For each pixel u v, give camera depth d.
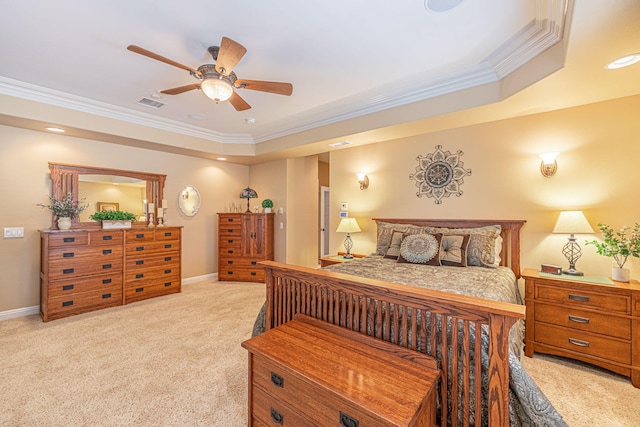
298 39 2.07
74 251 3.31
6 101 2.82
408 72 2.55
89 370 2.17
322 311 1.88
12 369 2.18
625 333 2.08
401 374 1.31
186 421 1.66
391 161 3.98
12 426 1.60
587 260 2.64
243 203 5.68
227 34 2.02
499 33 1.99
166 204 4.59
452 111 2.68
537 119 2.92
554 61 1.89
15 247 3.28
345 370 1.33
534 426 1.23
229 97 2.39
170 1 1.69
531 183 2.95
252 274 4.97
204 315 3.35
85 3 1.70
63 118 3.17
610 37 1.51
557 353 2.36
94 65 2.46
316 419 1.25
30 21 1.86
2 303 3.20
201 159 5.07
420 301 1.44
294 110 3.52
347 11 1.78
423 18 1.84
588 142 2.66
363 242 4.24
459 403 1.39
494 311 1.19
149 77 2.69
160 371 2.17
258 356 1.51
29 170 3.36
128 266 3.76
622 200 2.50
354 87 2.86
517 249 2.97
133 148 4.22
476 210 3.29
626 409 1.78
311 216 5.88
